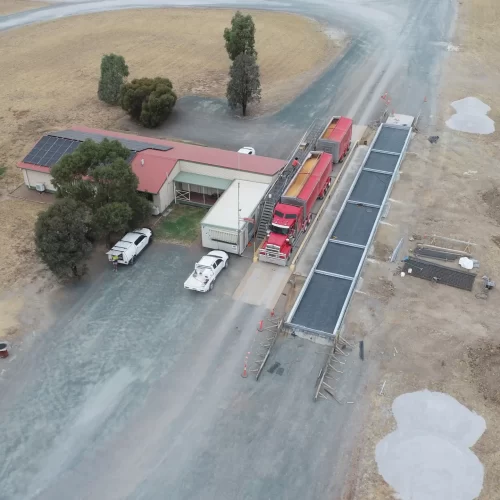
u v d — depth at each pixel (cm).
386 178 4962
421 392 3028
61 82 7044
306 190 4325
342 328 3431
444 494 2541
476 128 5947
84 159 3916
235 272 3938
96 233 3803
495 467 2653
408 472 2633
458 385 3073
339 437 2806
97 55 7919
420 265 3959
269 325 3488
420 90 6819
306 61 7756
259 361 3234
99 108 6372
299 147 5344
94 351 3303
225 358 3256
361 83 7031
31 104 6450
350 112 6297
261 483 2600
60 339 3384
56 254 3509
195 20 9425
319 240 4269
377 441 2781
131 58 7781
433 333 3409
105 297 3706
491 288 3756
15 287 3775
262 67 7538
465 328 3450
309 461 2695
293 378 3130
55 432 2834
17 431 2839
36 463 2686
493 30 8894
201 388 3072
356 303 3625
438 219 4475
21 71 7369
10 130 5859
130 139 5053
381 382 3092
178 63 7644
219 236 4009
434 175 5072
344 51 8100
